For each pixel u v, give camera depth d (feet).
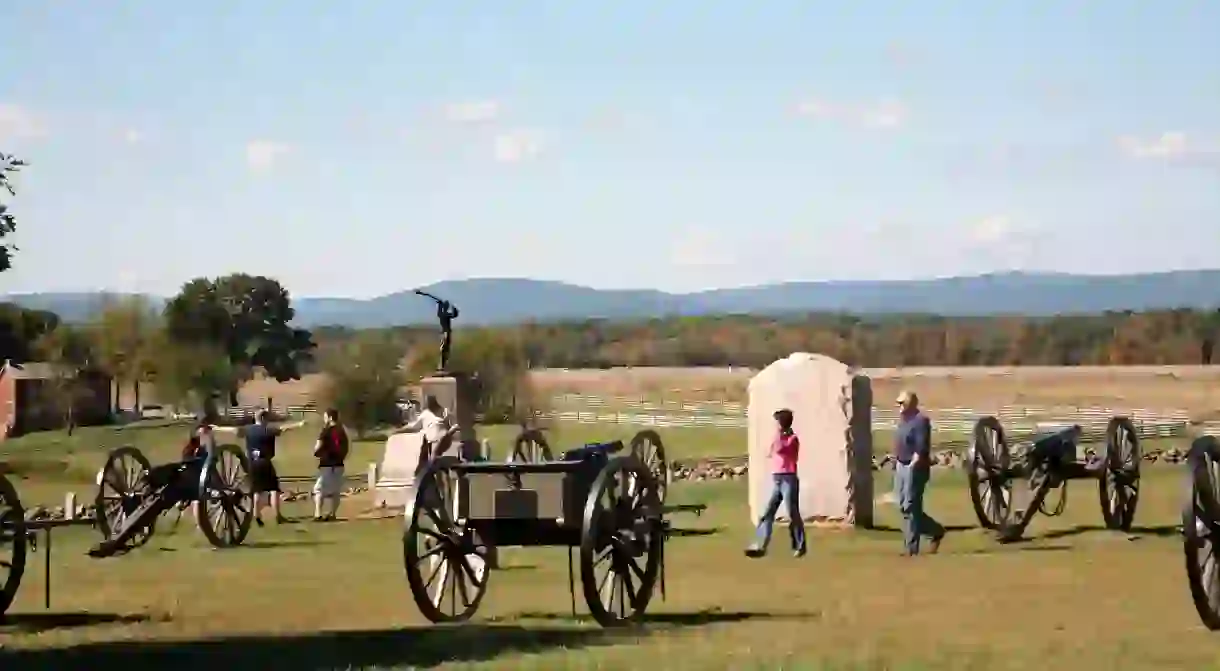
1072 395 340.39
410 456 112.88
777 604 57.98
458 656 44.83
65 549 91.15
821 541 85.46
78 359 357.82
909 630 48.96
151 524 88.69
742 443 211.20
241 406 395.96
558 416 265.95
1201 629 48.62
